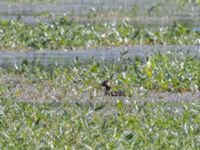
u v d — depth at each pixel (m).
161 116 28.53
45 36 48.22
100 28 52.72
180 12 67.50
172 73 36.16
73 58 43.03
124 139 24.97
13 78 36.72
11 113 28.84
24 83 35.44
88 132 25.92
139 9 68.44
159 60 39.12
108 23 56.00
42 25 52.69
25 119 27.72
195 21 61.03
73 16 63.38
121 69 38.28
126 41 48.75
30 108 29.78
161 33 50.59
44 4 73.69
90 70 36.97
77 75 36.44
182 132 26.12
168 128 26.66
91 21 59.56
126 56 43.62
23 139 25.12
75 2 75.50
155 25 58.06
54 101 31.69
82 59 42.53
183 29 51.31
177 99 32.75
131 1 76.06
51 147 24.22
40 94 33.09
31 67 39.06
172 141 24.94
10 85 34.91
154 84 34.50
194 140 25.19
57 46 47.00
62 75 36.59
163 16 64.62
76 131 26.08
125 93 33.19
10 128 26.66
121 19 62.00
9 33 49.94
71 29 51.03
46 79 36.00
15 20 56.09
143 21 61.09
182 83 34.69
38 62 40.53
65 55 44.38
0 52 45.53
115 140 24.91
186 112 28.64
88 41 48.16
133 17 63.47
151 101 32.19
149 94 33.47
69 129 26.31
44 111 29.27
